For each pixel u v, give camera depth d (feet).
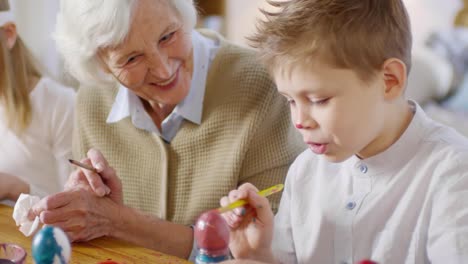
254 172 4.02
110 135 4.44
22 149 5.06
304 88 2.77
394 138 3.10
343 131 2.80
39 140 5.09
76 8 3.70
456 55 7.53
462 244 2.71
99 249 3.20
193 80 4.10
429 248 2.89
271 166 4.01
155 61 3.68
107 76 4.08
